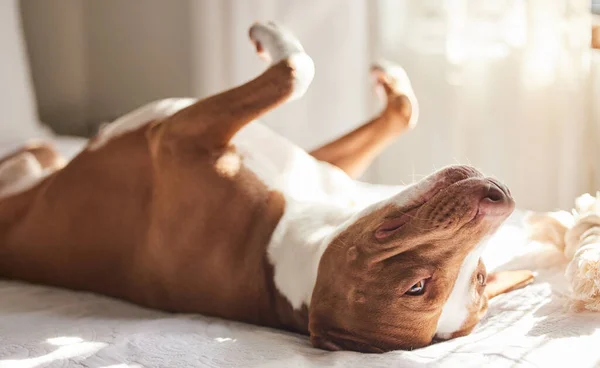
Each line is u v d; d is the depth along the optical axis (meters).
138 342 1.56
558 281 1.76
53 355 1.50
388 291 1.42
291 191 1.84
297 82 1.80
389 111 2.25
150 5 3.87
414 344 1.48
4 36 3.36
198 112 1.81
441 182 1.39
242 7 3.38
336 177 2.11
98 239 1.97
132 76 3.97
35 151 2.46
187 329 1.66
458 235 1.37
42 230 2.05
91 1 3.99
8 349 1.55
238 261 1.73
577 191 2.84
